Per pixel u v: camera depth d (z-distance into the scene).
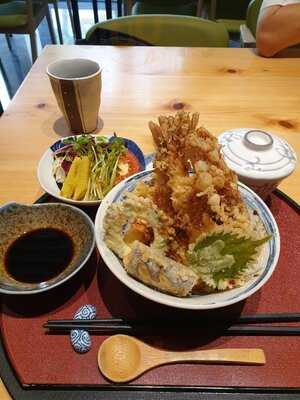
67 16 1.81
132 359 0.25
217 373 0.25
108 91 0.54
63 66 0.45
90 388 0.24
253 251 0.26
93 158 0.40
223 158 0.31
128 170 0.39
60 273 0.29
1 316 0.27
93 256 0.32
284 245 0.33
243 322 0.27
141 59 0.62
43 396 0.23
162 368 0.25
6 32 1.19
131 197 0.28
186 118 0.29
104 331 0.27
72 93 0.42
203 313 0.28
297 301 0.29
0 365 0.24
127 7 1.16
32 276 0.29
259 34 0.63
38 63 0.60
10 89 1.28
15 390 0.23
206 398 0.23
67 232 0.32
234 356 0.25
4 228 0.31
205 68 0.60
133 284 0.25
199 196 0.26
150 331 0.26
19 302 0.28
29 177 0.39
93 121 0.46
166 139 0.29
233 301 0.24
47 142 0.45
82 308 0.28
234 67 0.60
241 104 0.51
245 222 0.27
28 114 0.49
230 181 0.28
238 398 0.23
